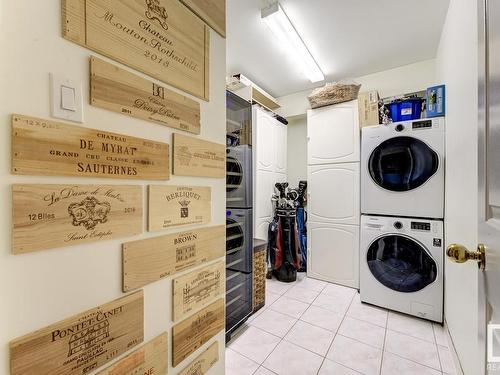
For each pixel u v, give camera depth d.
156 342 0.81
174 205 0.87
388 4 1.95
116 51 0.68
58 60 0.57
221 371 1.10
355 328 1.97
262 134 3.16
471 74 1.34
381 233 2.31
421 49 2.56
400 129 2.24
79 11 0.60
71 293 0.60
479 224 0.78
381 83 3.01
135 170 0.74
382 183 2.32
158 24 0.80
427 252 2.09
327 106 2.97
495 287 0.62
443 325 2.00
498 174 0.61
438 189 2.08
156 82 0.80
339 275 2.86
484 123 0.72
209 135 1.03
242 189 2.04
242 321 1.93
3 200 0.49
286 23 2.11
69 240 0.59
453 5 1.76
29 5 0.53
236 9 1.99
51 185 0.56
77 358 0.61
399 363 1.58
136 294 0.75
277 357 1.64
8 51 0.50
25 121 0.52
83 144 0.61
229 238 1.97
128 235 0.72
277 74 3.11
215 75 1.06
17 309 0.51
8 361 0.50
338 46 2.52
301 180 3.79
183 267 0.91
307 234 3.13
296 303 2.40
